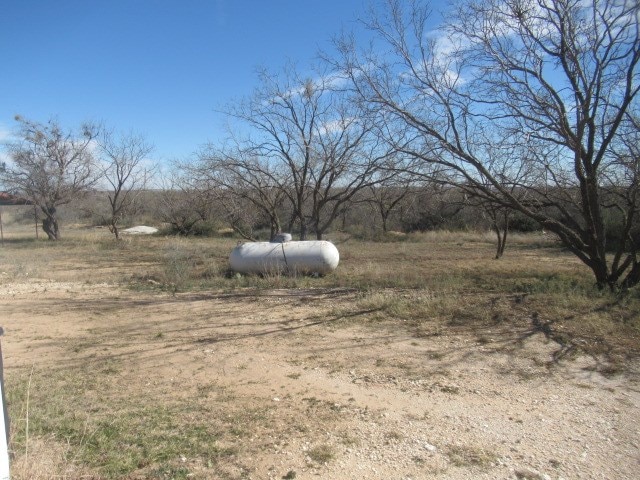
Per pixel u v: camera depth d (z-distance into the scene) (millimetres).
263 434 4574
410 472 3906
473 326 8305
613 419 4910
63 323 9312
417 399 5434
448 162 11242
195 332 8492
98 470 3873
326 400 5422
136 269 17672
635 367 6371
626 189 10828
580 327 8000
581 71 10172
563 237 11508
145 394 5664
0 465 3012
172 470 3900
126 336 8328
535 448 4320
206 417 4977
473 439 4484
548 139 10484
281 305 10469
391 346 7391
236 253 14898
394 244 26641
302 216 17312
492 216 19234
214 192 17828
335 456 4152
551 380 5977
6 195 30953
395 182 12945
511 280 13250
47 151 31000
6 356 7258
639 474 3908
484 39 10672
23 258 21000
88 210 39969
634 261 10938
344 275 14305
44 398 5488
